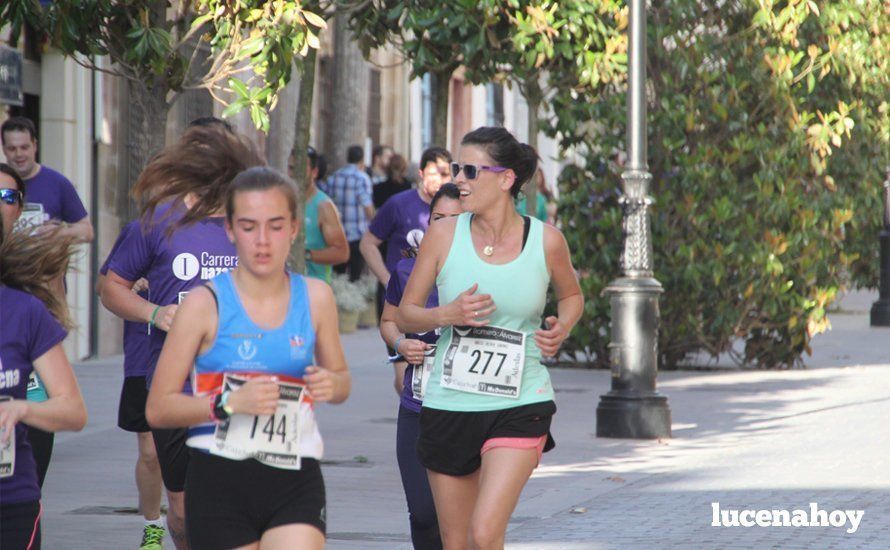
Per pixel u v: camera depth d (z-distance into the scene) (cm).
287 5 2289
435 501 1541
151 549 1967
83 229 2595
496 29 3167
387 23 3228
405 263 1784
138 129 4850
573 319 1547
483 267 1494
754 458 2820
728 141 4428
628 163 3184
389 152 6556
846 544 2022
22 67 3919
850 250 5494
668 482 2566
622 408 3108
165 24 2334
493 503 1466
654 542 2055
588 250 4469
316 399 1228
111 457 2777
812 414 3456
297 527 1230
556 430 3244
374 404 3641
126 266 1694
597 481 2592
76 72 4422
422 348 1672
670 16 4309
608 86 4344
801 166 4419
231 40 2344
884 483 2500
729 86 4353
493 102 9488
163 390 1222
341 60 6762
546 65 3450
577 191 4450
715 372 4450
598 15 3362
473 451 1505
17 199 1831
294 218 1223
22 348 1197
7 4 2341
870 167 5359
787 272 4441
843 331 5991
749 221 4369
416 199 2614
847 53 4631
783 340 4509
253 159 1683
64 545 2008
